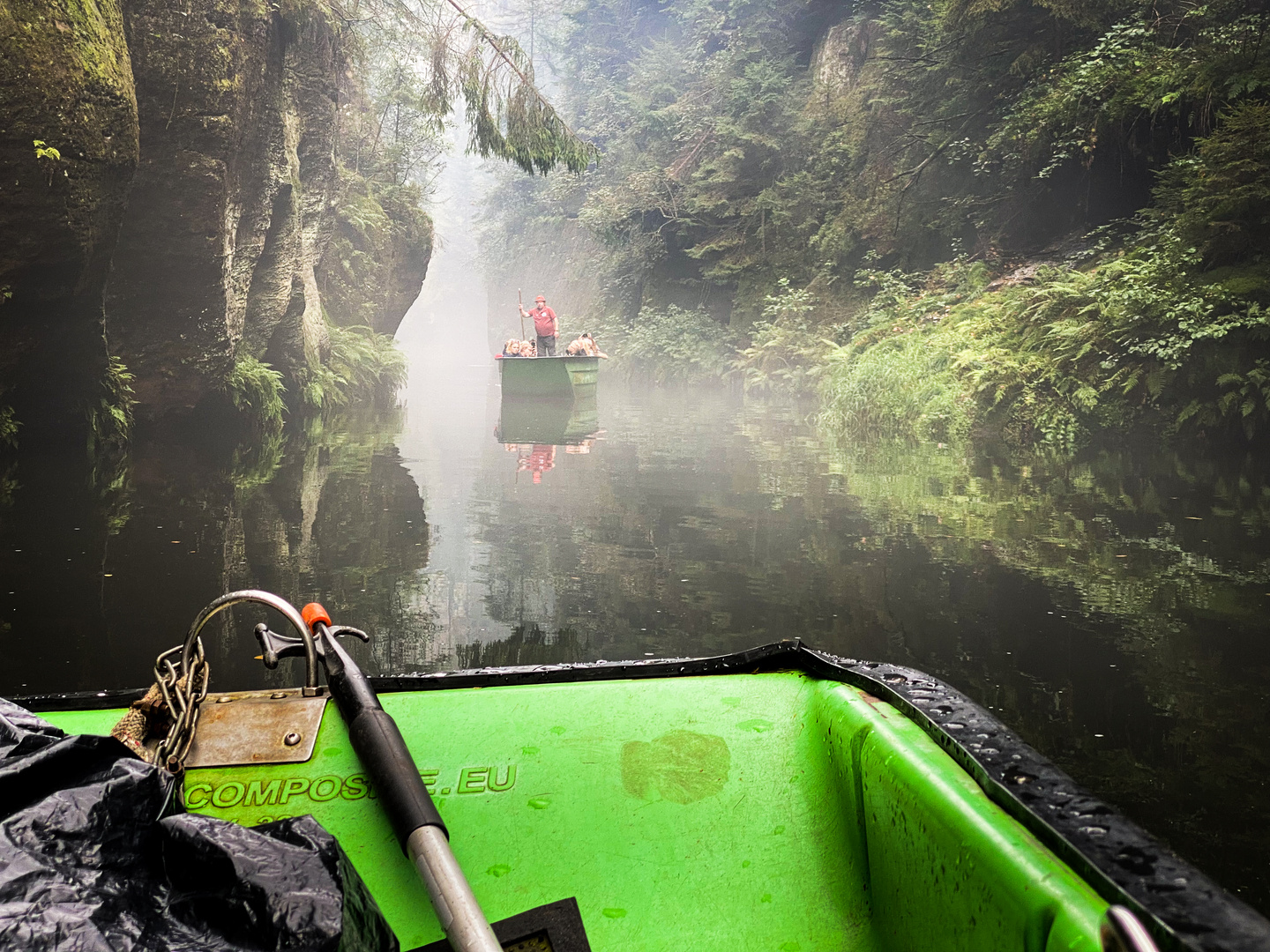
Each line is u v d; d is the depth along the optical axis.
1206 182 11.95
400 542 6.23
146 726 1.50
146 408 12.77
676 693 1.63
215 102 11.54
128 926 0.94
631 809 1.42
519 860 1.37
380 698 1.63
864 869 1.31
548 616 4.57
